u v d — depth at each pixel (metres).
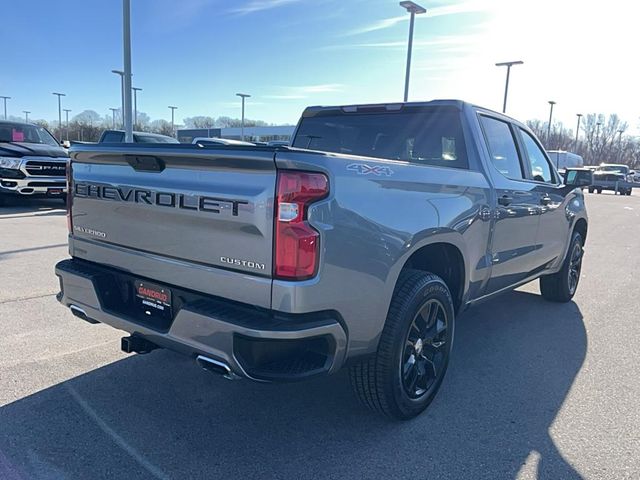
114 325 3.11
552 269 5.64
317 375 2.58
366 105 4.55
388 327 2.99
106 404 3.37
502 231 4.17
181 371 3.88
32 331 4.52
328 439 3.06
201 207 2.64
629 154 87.88
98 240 3.31
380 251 2.78
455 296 3.80
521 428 3.24
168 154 2.72
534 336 4.95
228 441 3.00
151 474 2.68
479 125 4.18
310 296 2.46
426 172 3.24
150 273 2.97
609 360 4.38
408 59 22.81
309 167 2.42
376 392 3.06
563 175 5.66
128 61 15.19
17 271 6.39
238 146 2.59
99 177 3.22
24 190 11.93
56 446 2.88
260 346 2.47
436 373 3.47
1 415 3.18
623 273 8.02
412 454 2.93
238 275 2.56
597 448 3.03
